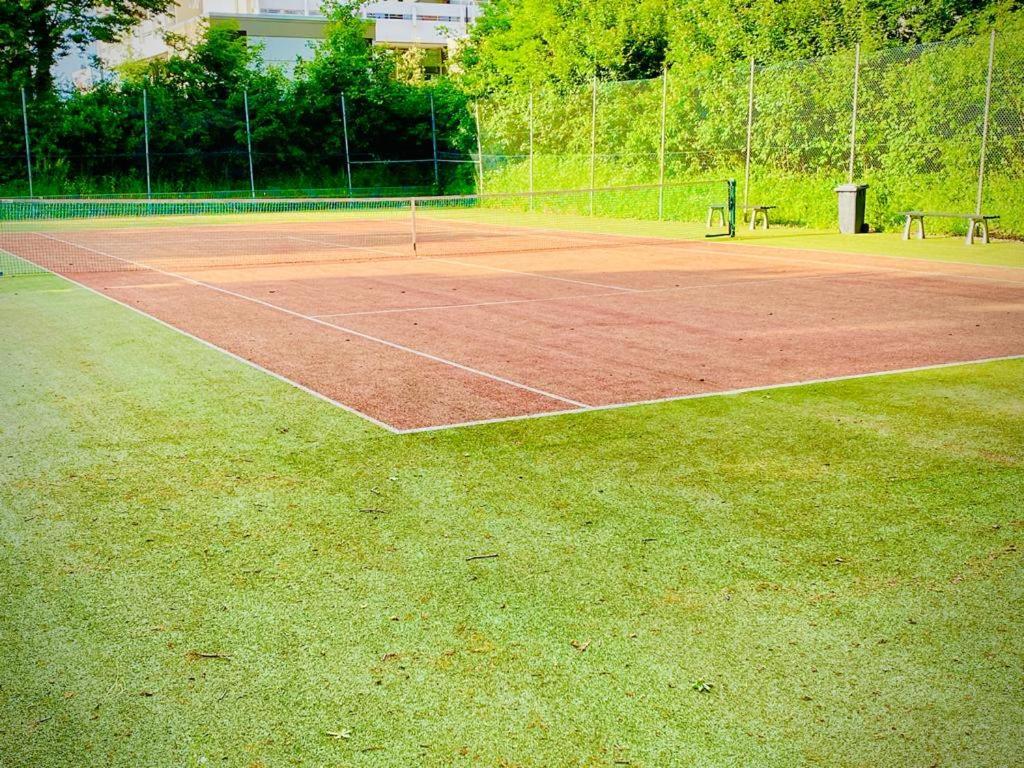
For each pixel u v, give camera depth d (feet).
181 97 105.40
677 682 9.54
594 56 93.91
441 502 14.53
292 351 26.04
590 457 16.67
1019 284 38.24
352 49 113.09
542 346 26.66
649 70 91.09
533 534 13.28
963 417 19.15
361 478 15.64
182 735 8.71
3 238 67.21
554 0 101.40
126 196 101.65
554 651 10.15
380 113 109.91
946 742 8.54
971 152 55.77
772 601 11.25
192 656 10.09
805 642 10.30
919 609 11.02
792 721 8.87
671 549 12.74
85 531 13.46
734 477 15.58
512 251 55.21
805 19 68.44
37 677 9.70
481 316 31.86
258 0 183.93
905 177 59.67
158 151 102.68
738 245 56.29
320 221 85.56
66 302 35.22
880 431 18.17
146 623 10.81
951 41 55.83
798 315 31.63
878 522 13.64
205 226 79.97
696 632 10.52
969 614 10.89
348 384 22.15
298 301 35.50
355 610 11.09
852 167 60.34
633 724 8.84
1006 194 54.49
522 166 95.50
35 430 18.40
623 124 80.79
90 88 103.19
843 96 62.13
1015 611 10.95
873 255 49.29
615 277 42.19
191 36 167.22
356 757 8.38
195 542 13.07
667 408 19.92
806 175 65.92
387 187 112.57
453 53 142.82
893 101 59.52
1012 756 8.34
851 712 9.00
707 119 72.43
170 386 21.98
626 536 13.19
